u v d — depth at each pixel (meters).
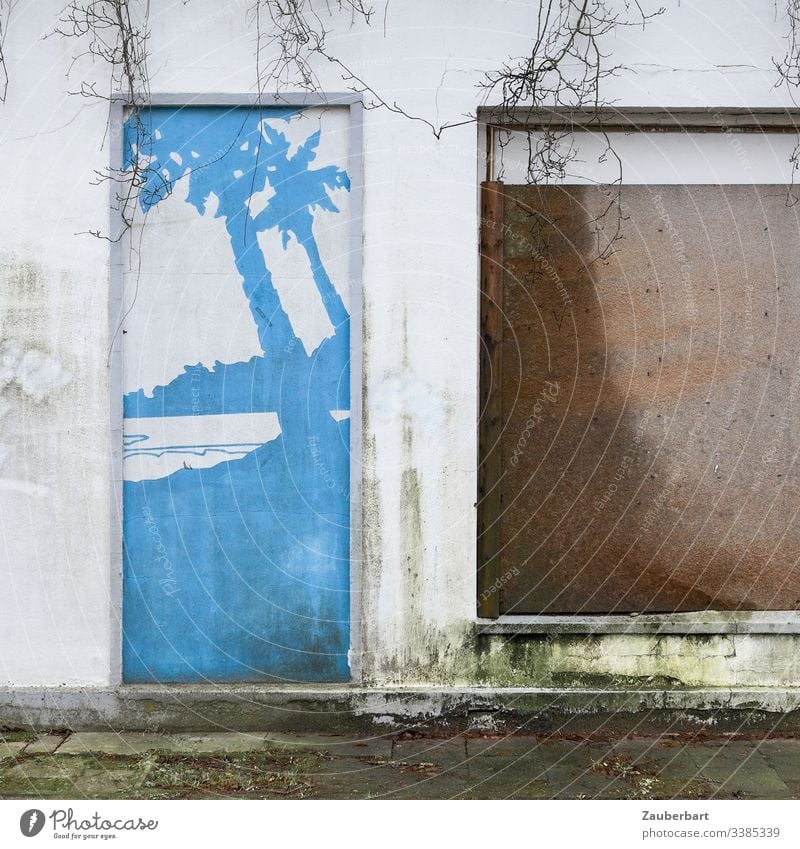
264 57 5.14
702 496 5.37
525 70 5.12
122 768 4.83
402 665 5.24
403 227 5.17
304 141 5.21
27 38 5.14
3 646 5.24
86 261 5.19
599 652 5.25
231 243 5.24
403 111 5.14
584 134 5.29
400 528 5.22
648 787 4.65
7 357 5.21
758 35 5.16
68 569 5.23
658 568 5.38
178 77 5.15
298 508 5.28
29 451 5.21
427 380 5.20
